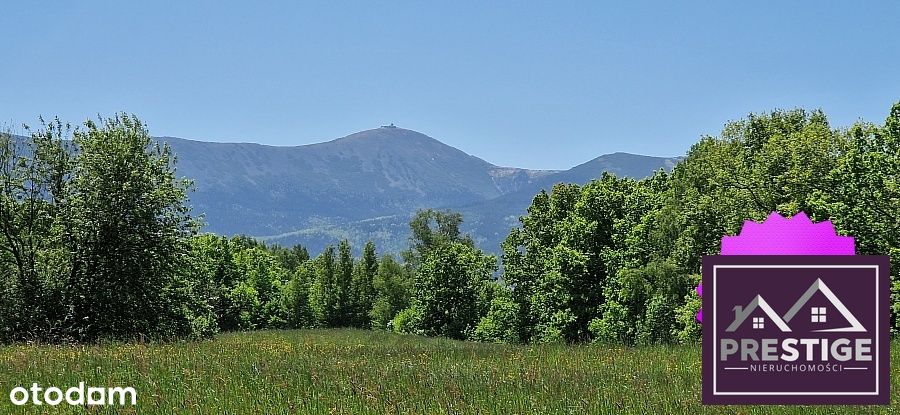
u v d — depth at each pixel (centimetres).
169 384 1566
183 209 3631
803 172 3869
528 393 1545
